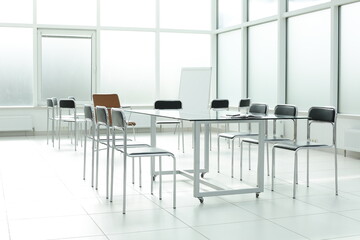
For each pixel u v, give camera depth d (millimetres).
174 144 8781
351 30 7379
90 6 10898
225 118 4293
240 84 10617
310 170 6020
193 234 3379
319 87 8109
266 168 6195
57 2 10688
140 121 10938
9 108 10203
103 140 5180
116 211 4012
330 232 3428
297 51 8648
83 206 4180
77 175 5648
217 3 11609
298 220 3742
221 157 7141
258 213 3951
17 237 3307
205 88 9766
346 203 4297
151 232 3424
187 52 11703
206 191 4766
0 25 10250
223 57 11414
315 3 8094
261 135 4516
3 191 4773
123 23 11133
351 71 7410
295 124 4980
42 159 6910
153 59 11445
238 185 5090
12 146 8453
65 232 3424
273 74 9430
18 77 10531
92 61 10938
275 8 9219
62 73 10797
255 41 9992
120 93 11250
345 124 7316
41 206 4172
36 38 10492
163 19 11406
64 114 10570
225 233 3402
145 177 5527
